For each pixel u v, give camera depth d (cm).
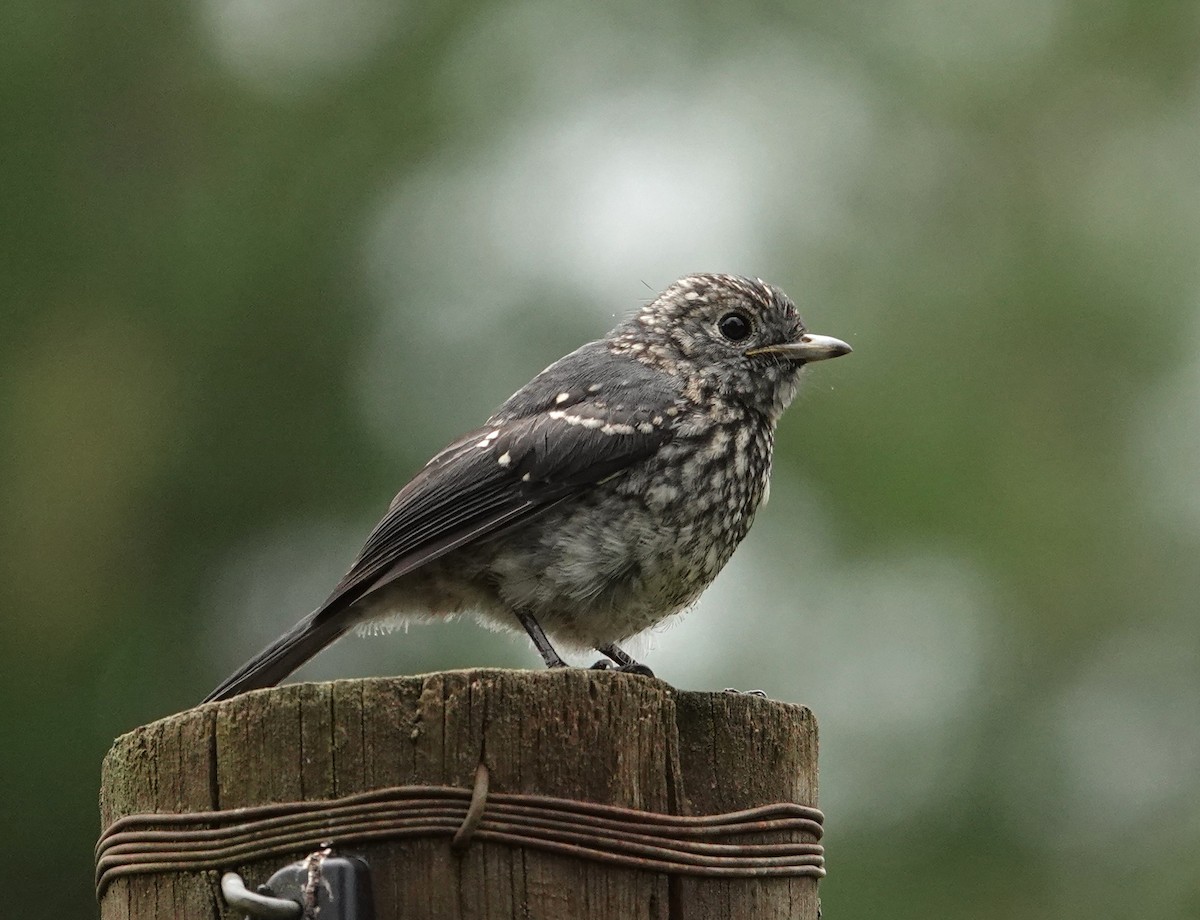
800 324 1011
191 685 1338
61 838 1289
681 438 918
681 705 610
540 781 563
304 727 560
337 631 930
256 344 1377
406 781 554
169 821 568
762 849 605
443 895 547
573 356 991
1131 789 1284
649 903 574
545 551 884
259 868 555
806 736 638
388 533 909
